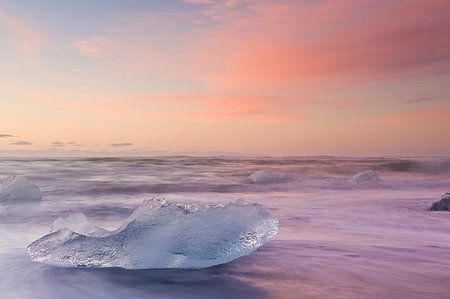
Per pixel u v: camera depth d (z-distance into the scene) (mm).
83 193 11008
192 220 2561
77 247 2566
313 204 8555
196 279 2297
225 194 11320
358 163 27625
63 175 16844
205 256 2463
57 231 2818
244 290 2094
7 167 21016
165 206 2635
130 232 2553
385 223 5734
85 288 2104
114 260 2490
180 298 1955
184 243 2480
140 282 2227
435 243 3893
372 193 11719
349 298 1939
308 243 3762
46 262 2578
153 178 16297
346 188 13492
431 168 24375
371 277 2395
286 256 3023
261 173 15453
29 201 8773
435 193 11617
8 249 3430
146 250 2471
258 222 2652
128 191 11773
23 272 2414
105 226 5617
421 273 2512
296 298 1939
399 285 2213
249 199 9758
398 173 22422
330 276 2410
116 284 2178
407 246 3648
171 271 2475
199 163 26859
